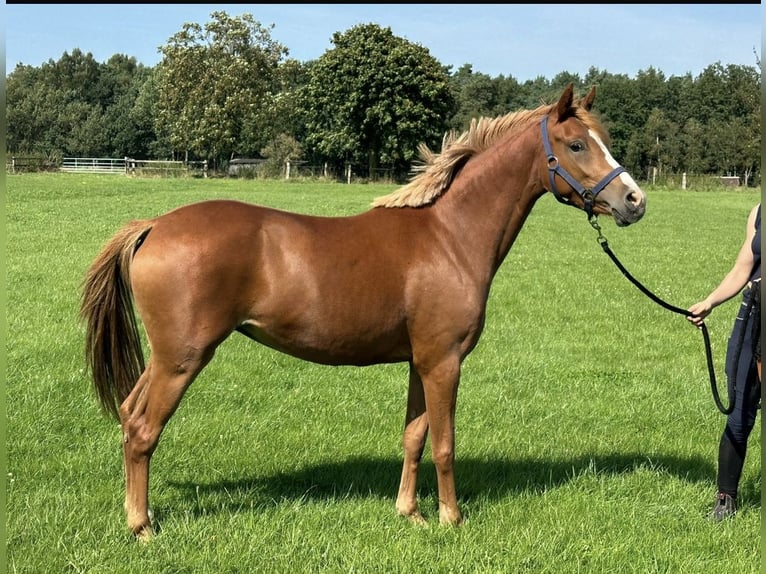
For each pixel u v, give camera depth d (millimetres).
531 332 9398
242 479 4754
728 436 4402
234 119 51562
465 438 5637
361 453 5277
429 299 4023
